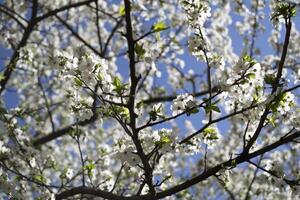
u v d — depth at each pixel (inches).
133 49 181.0
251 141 188.7
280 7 184.7
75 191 242.5
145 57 188.1
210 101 181.2
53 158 292.4
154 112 179.9
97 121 187.6
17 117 323.0
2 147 264.5
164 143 186.4
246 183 498.3
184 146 201.2
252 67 183.9
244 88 186.4
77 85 180.1
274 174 192.5
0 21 469.7
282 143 189.2
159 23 183.5
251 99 189.5
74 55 182.1
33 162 281.7
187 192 366.6
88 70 175.5
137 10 427.2
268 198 369.7
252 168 507.8
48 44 495.8
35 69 432.8
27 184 286.7
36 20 422.3
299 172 220.5
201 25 196.7
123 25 450.6
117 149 201.0
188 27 199.6
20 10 482.6
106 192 225.3
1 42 453.1
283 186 203.5
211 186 506.9
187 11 197.0
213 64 192.2
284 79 183.9
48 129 535.5
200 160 507.8
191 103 183.2
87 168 244.7
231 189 508.4
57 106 520.4
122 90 181.0
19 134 298.7
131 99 176.7
